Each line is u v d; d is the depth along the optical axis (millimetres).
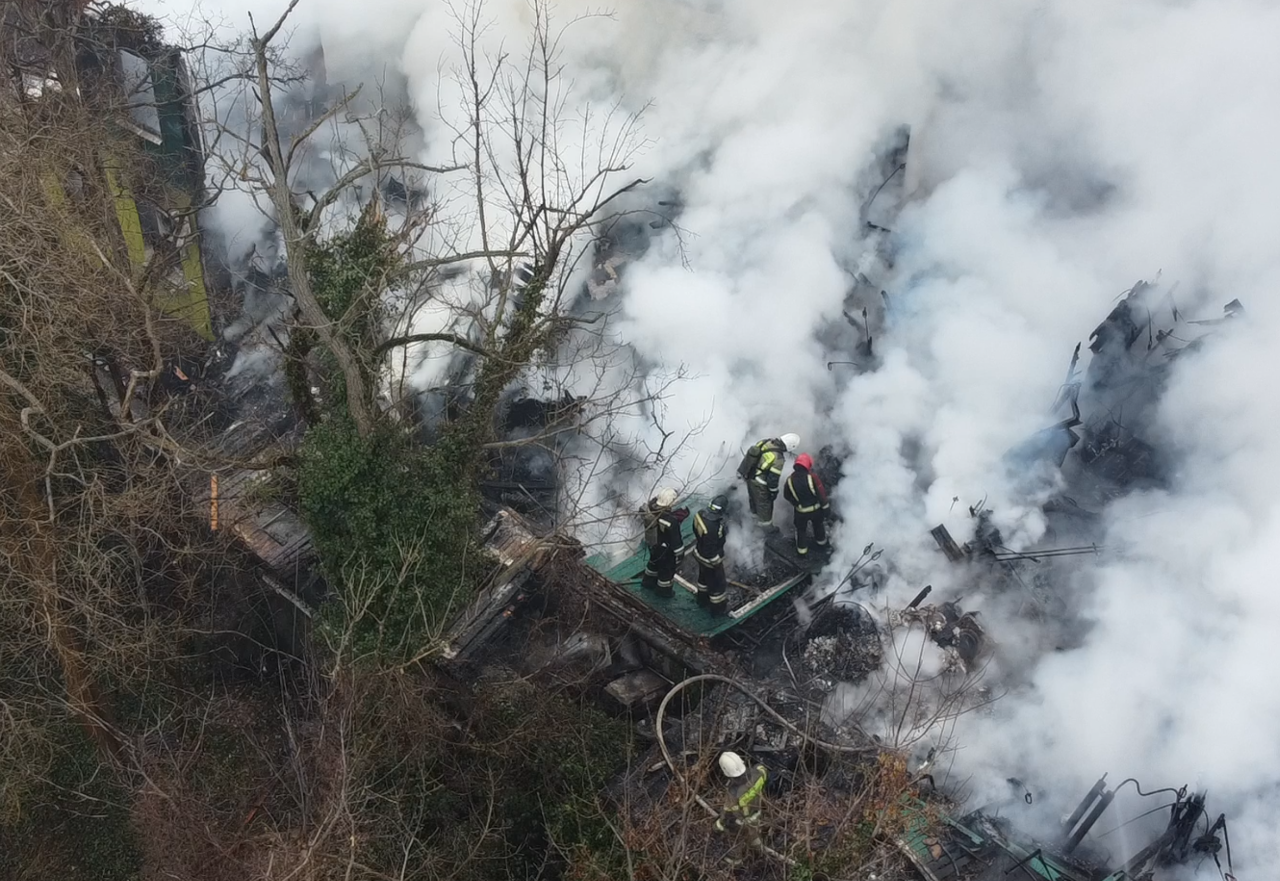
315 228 8828
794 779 8836
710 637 11117
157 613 11414
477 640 10664
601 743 9641
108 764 10516
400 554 9227
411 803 9234
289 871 7555
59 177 11391
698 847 8031
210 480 12211
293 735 9680
